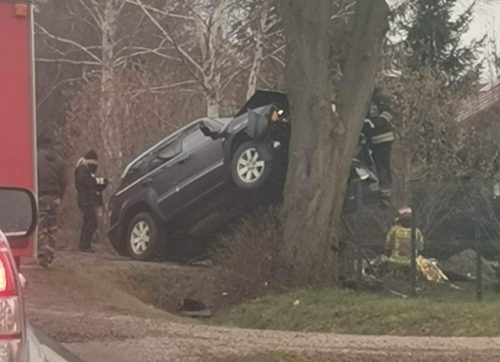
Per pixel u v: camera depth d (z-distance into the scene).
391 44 26.83
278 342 10.38
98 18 29.70
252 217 15.64
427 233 15.38
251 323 13.52
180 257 17.36
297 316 13.23
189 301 15.20
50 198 14.48
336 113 14.82
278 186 15.64
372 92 15.22
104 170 23.91
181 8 28.95
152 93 26.17
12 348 4.32
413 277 14.44
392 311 12.67
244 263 14.89
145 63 30.12
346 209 15.36
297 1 14.80
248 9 26.69
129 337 10.23
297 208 14.71
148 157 17.62
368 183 15.68
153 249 17.11
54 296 12.85
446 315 12.30
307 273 14.59
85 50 30.22
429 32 32.69
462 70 32.94
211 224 16.56
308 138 14.74
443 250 15.32
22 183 9.38
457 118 26.09
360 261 14.94
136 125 25.20
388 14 15.00
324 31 14.82
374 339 10.95
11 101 9.33
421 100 23.66
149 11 28.12
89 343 9.77
